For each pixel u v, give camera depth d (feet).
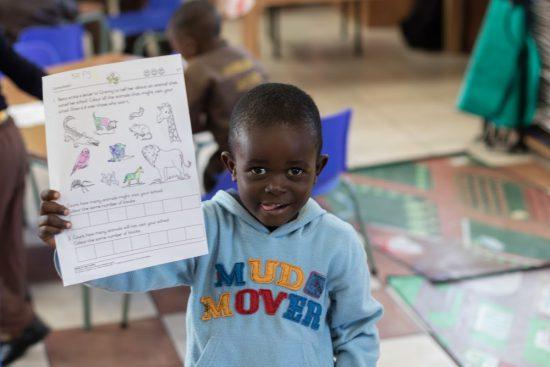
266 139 3.63
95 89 3.59
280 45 22.06
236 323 3.92
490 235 10.77
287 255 3.99
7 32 13.58
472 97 13.69
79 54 12.31
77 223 3.64
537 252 10.29
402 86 17.94
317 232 4.05
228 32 23.45
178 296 9.54
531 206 11.68
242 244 4.00
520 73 13.21
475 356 8.13
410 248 10.46
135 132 3.65
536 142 13.43
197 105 8.62
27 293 8.13
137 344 8.52
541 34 13.11
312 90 17.72
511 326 8.68
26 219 11.50
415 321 8.80
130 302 9.38
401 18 23.82
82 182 3.62
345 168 9.28
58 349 8.45
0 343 8.01
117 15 17.54
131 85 3.62
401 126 15.16
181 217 3.77
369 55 20.94
